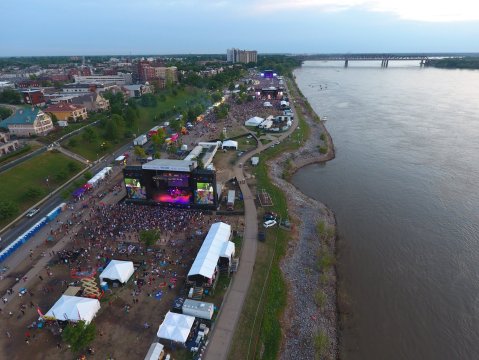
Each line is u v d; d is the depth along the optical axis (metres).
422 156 154.12
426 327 66.38
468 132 187.50
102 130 169.00
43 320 59.94
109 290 67.88
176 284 69.50
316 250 86.44
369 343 62.78
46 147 137.62
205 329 58.41
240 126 197.50
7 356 54.22
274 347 58.50
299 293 72.12
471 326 66.62
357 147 169.75
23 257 78.25
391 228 98.25
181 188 98.38
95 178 116.88
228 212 97.19
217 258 73.06
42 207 102.06
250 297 67.06
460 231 96.06
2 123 148.00
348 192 121.69
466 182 126.31
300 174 139.12
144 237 77.50
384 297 73.38
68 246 82.19
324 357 58.41
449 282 77.62
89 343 55.78
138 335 57.84
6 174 110.25
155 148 154.25
